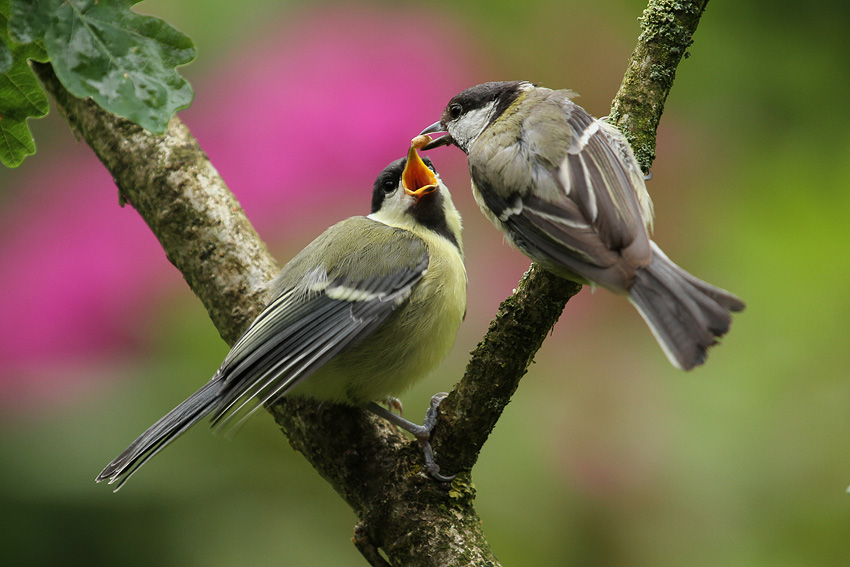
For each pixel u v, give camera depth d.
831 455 8.02
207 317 8.58
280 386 6.18
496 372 5.92
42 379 8.48
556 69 9.79
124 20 4.72
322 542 8.34
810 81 9.78
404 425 6.27
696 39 9.94
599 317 8.73
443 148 9.24
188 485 8.27
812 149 9.55
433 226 7.63
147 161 7.30
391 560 6.09
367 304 6.82
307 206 9.13
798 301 8.44
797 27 9.98
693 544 8.10
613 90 9.77
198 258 7.17
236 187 9.21
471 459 6.09
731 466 8.16
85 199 9.23
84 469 8.14
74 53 4.66
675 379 8.47
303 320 6.69
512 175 6.07
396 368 6.85
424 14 9.85
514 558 8.08
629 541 8.14
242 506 8.35
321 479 8.45
